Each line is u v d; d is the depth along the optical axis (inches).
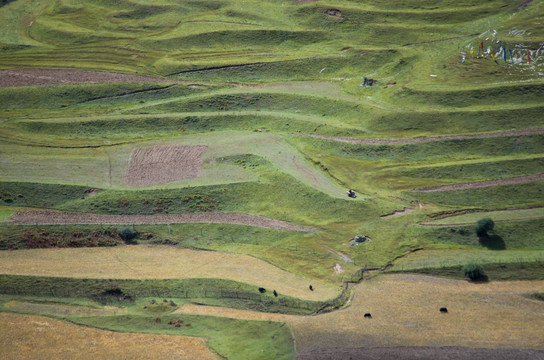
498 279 6407.5
